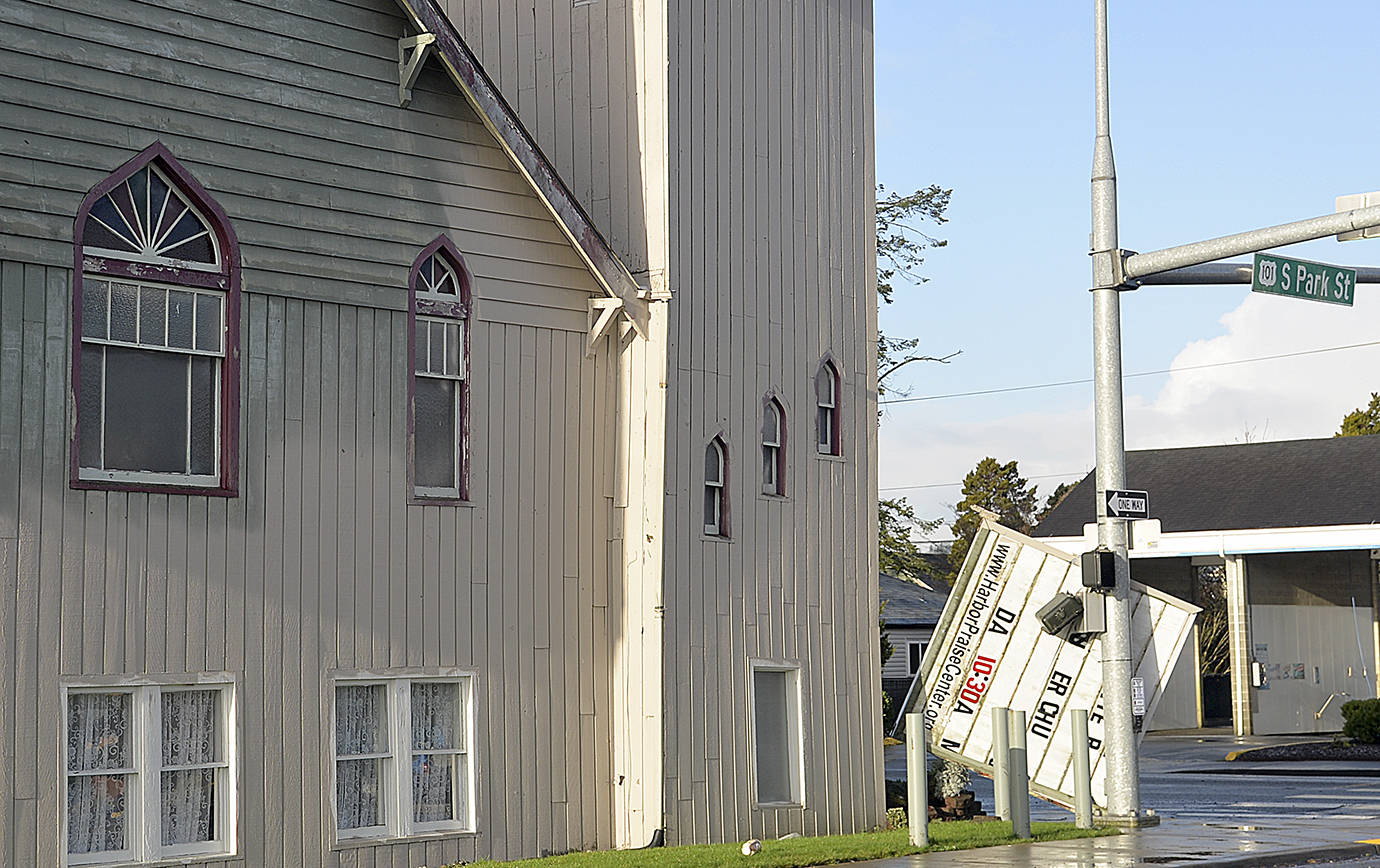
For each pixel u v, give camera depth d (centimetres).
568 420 1792
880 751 2084
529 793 1716
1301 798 2589
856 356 2117
